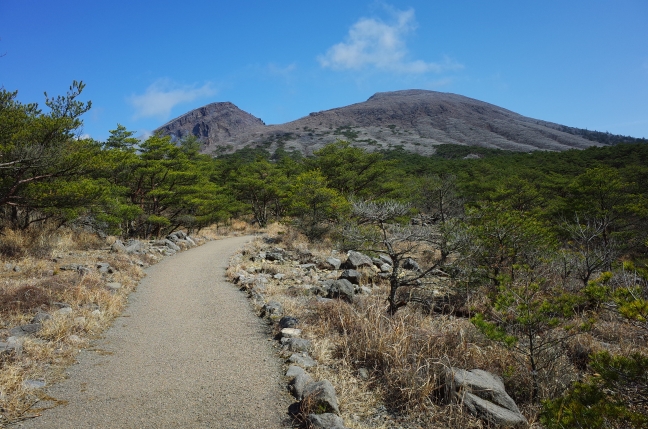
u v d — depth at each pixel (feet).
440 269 22.91
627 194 71.31
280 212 144.15
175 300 28.09
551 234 30.99
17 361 15.11
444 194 55.62
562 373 15.67
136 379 15.14
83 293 24.22
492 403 12.85
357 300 25.32
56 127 37.37
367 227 23.43
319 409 12.42
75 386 14.29
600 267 30.86
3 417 11.86
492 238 28.17
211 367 16.43
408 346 16.06
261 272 39.42
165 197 75.05
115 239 53.31
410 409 13.03
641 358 10.56
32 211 47.19
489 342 17.40
